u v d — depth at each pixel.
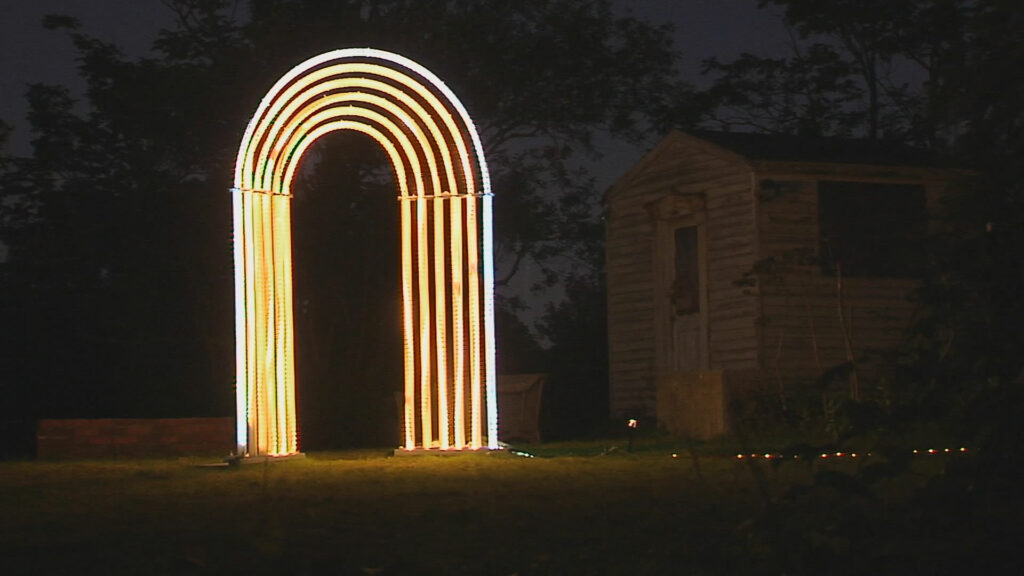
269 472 13.20
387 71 14.81
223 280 24.69
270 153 14.70
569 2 27.58
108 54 25.45
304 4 26.61
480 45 26.91
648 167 22.05
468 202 14.96
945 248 5.46
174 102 25.23
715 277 20.38
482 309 23.64
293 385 15.11
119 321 23.92
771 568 6.18
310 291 25.22
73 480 12.83
